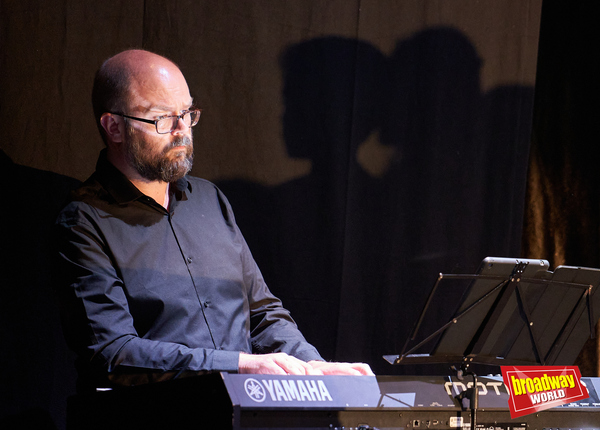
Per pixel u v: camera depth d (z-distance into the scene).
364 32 5.33
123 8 4.71
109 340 3.18
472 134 5.52
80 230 3.45
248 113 5.03
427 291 5.42
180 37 4.84
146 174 3.71
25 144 4.50
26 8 4.50
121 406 2.90
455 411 2.87
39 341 4.46
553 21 5.98
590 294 3.18
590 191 6.00
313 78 5.19
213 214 4.04
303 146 5.17
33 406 4.43
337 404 2.60
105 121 3.73
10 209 4.45
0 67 4.46
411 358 3.03
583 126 6.02
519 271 2.97
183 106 3.78
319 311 5.18
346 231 5.28
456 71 5.50
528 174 6.01
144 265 3.57
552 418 3.10
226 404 2.36
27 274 4.46
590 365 5.97
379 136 5.37
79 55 4.61
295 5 5.15
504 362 3.25
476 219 5.51
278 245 5.09
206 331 3.64
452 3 5.50
